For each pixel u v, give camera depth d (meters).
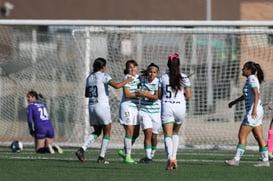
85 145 46.91
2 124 66.06
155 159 50.97
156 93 47.62
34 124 56.19
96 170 42.53
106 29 63.34
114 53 65.38
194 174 40.81
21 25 64.00
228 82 67.00
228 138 65.50
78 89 64.81
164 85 41.97
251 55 66.06
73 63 65.62
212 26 64.56
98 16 107.69
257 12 105.00
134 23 63.53
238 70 66.75
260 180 38.47
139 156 54.19
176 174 40.69
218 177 39.50
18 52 65.94
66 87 65.50
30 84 66.00
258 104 44.94
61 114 65.25
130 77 46.62
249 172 42.22
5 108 66.00
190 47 67.19
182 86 41.91
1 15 107.00
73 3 108.31
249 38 65.81
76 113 65.00
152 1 106.50
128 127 47.44
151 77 47.59
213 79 67.00
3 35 65.62
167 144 42.16
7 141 65.19
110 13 107.62
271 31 62.72
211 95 66.75
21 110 66.06
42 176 39.34
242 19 105.12
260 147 45.88
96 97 46.12
